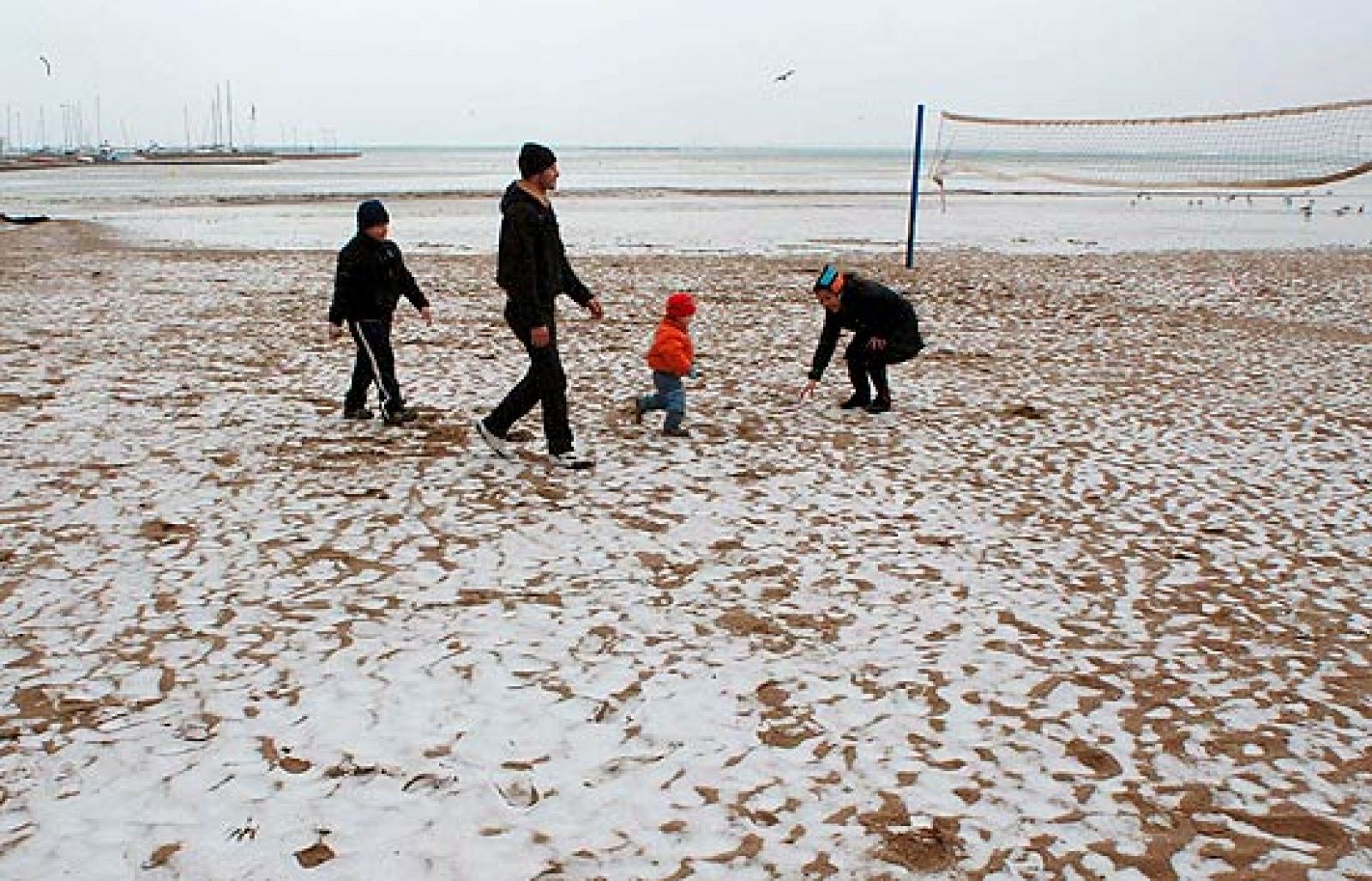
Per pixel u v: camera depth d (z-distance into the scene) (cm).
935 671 434
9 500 622
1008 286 1809
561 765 362
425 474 687
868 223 3638
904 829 329
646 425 823
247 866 308
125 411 845
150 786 347
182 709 394
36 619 467
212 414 838
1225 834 331
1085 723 396
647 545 569
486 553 552
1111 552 572
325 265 2072
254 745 371
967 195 6669
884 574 535
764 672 430
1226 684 429
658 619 479
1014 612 493
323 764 360
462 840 321
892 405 904
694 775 357
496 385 959
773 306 1541
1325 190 7981
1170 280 1920
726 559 551
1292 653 458
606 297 1633
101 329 1264
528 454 734
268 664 430
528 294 658
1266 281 1919
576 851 317
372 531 583
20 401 872
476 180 8144
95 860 311
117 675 420
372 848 317
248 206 4397
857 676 429
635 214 4097
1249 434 821
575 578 523
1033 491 674
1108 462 741
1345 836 331
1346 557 569
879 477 698
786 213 4262
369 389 925
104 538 566
